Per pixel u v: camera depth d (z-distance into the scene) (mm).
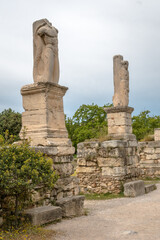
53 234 5953
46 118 8070
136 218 7449
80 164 12469
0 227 5980
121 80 13797
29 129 8281
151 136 19109
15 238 5434
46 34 8516
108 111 13625
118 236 5832
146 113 39625
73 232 6156
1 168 5652
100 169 12031
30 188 5938
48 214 6730
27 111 8430
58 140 8305
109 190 11711
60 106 8750
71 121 40469
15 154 6113
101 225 6785
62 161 8250
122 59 14172
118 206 9242
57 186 7918
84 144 12453
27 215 6363
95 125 38719
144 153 18078
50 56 8508
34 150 6582
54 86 8344
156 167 17641
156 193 11766
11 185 5598
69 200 7602
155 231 6121
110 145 11820
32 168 6137
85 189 12188
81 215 7914
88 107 40438
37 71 8734
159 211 8148
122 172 11648
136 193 11078
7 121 28234
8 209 6355
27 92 8391
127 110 13359
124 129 13188
